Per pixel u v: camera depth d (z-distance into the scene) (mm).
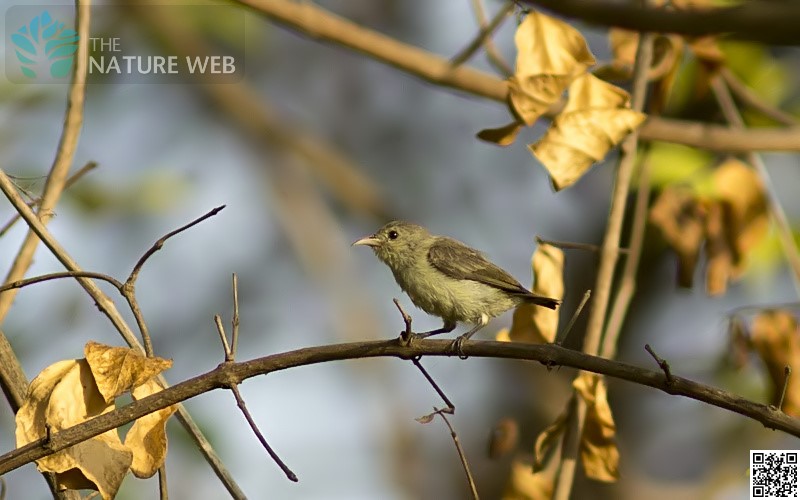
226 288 16625
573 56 8711
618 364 6746
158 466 6953
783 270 13352
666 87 10812
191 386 6582
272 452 6305
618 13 4852
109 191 14836
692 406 15297
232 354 6695
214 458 7266
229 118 17078
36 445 6469
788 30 4375
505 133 8867
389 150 18188
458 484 16109
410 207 17750
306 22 10555
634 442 15367
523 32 8750
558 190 8539
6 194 7164
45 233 7164
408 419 16578
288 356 6762
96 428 6520
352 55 18344
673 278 14742
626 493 14664
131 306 6852
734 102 13062
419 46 17719
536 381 16281
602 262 9211
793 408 9711
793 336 9750
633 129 8555
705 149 10961
